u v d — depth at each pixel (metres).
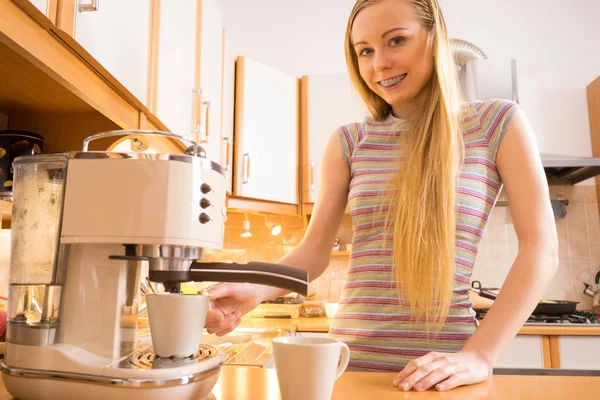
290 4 3.07
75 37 0.81
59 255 0.53
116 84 1.02
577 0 2.87
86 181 0.52
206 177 0.54
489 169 0.88
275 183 2.38
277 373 0.50
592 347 1.84
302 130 2.51
